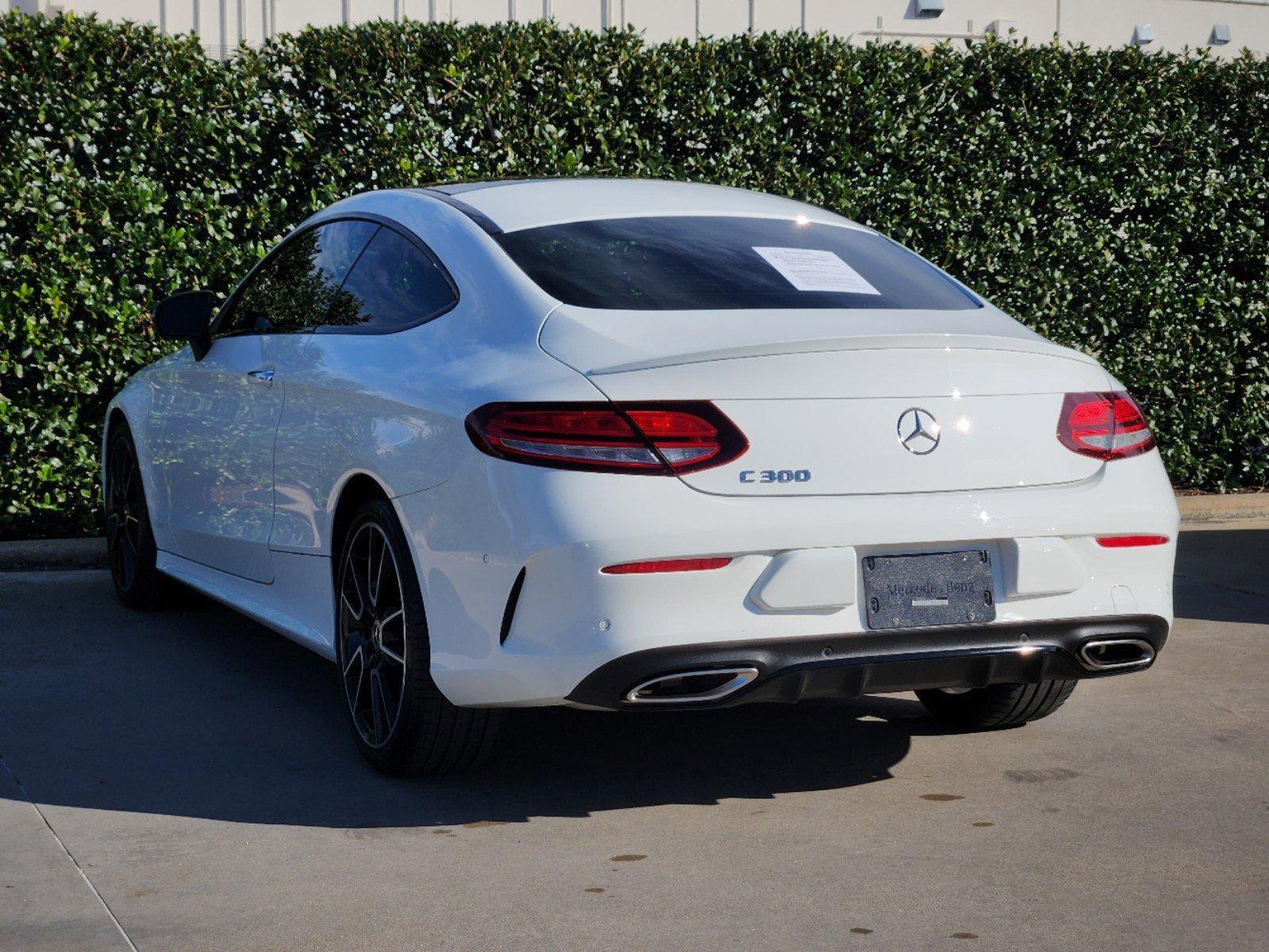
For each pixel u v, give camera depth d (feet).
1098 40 49.47
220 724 13.84
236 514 15.16
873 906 9.43
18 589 20.33
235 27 38.99
